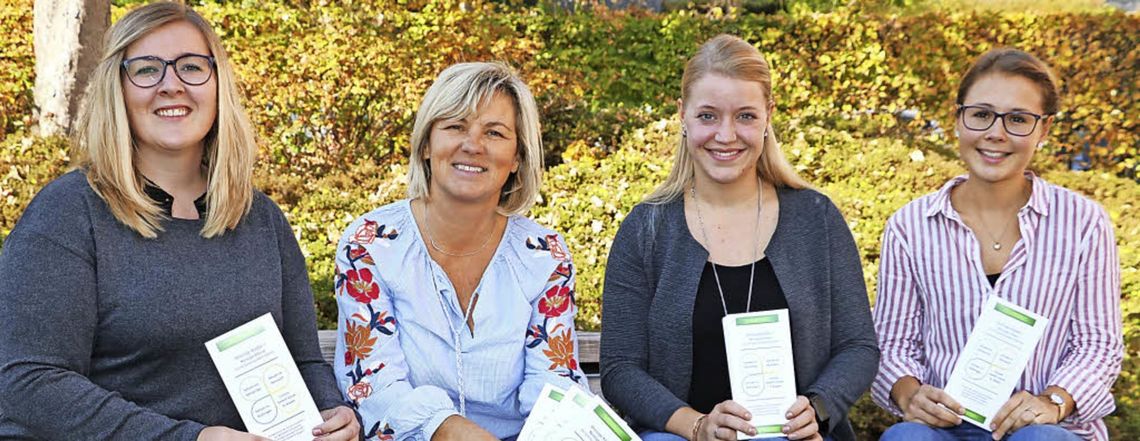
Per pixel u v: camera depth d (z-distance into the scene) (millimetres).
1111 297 2770
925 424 2701
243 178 2496
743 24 4957
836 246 2844
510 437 2783
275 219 2641
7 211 4277
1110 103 4805
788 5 4969
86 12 4453
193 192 2490
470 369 2705
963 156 2838
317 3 4676
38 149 4391
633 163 4715
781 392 2594
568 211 4566
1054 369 2789
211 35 2463
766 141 2902
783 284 2771
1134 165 4785
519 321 2736
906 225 2920
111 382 2348
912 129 4910
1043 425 2543
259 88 4605
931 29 4887
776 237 2828
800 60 4953
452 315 2742
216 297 2400
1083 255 2752
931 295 2877
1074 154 4844
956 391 2678
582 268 4418
